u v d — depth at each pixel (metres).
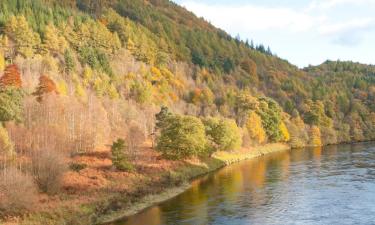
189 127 83.69
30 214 45.81
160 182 67.44
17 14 156.00
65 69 135.88
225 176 78.62
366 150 124.44
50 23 158.50
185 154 83.56
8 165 60.75
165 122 92.38
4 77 95.19
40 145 71.25
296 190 63.19
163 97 155.38
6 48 136.75
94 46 170.62
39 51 145.25
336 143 162.12
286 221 46.69
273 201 56.38
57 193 55.12
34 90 106.56
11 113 78.56
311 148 142.62
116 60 171.38
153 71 178.62
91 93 120.69
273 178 74.81
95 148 84.75
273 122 141.88
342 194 59.41
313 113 172.50
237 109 159.00
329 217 47.72
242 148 119.06
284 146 142.75
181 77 192.12
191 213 51.12
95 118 95.75
